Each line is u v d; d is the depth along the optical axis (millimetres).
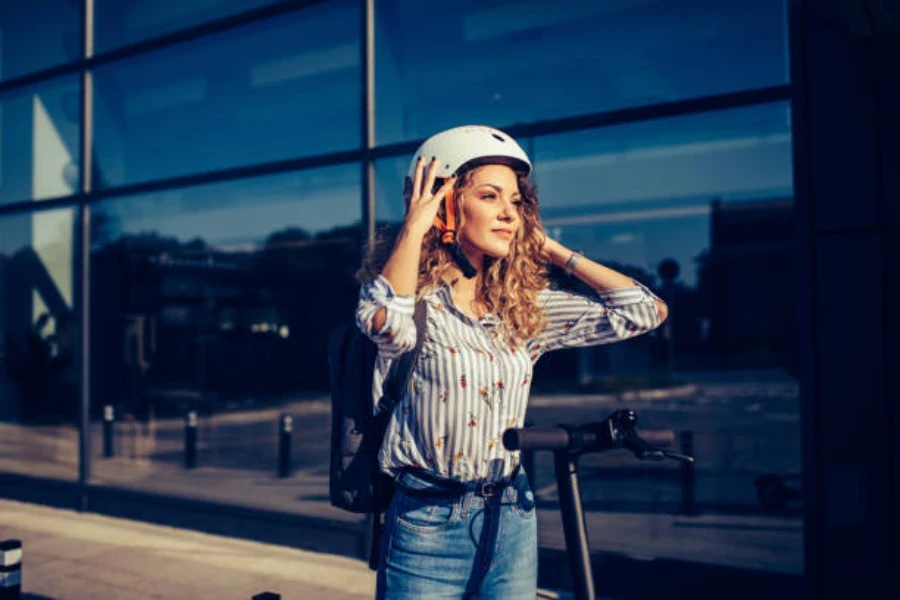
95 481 6445
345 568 4598
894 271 3215
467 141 1548
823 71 3387
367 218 5031
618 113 4133
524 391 1615
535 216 1692
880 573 3197
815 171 3387
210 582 4320
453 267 1604
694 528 5312
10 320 12297
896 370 3193
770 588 3619
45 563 4715
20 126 8562
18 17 7465
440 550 1532
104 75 7734
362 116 5059
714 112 3891
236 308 17469
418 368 1539
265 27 5750
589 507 6059
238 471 8328
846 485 3273
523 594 1594
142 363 14672
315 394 17047
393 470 1600
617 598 4039
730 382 17391
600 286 1692
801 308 3393
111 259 14367
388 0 5426
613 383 16516
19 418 13016
